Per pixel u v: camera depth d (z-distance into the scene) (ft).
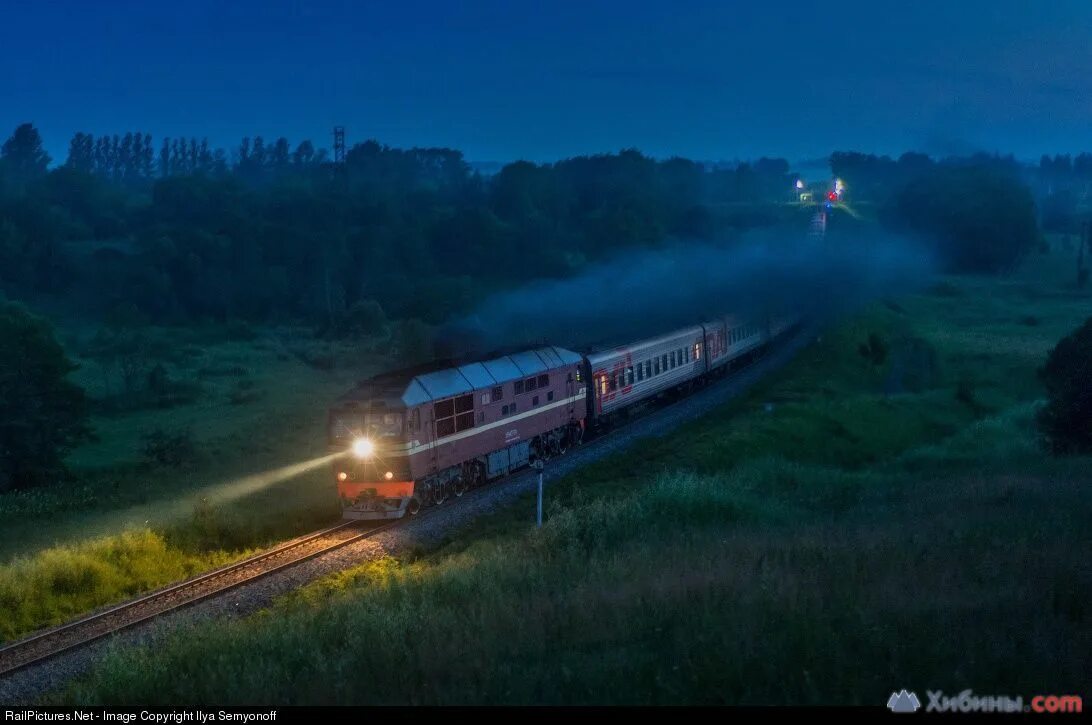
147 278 330.13
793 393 164.76
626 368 135.85
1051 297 341.21
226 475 121.90
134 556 80.02
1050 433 117.08
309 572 74.02
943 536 60.44
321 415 169.07
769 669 35.50
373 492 88.43
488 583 56.70
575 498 91.66
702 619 43.06
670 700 33.91
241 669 46.14
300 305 333.42
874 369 207.41
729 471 109.19
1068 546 54.54
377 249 357.41
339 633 50.47
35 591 70.49
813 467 113.91
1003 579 47.21
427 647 44.04
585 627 44.83
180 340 289.33
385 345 249.14
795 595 45.21
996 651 36.17
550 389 114.32
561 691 36.47
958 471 109.09
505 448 105.50
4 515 104.58
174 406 194.29
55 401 140.87
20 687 53.47
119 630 62.13
